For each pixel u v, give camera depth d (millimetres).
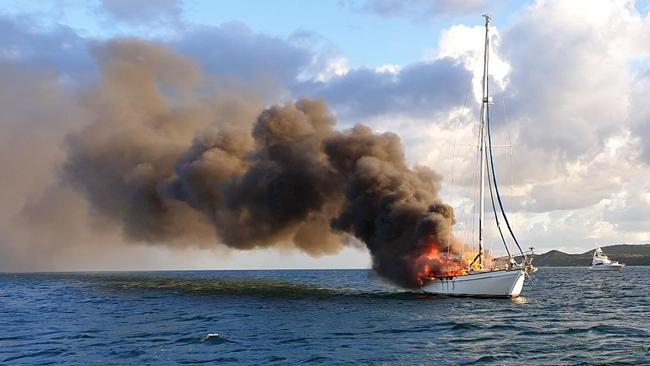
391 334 36281
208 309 55375
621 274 181375
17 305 63906
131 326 42094
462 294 59562
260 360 28297
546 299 66312
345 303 59656
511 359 28000
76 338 36469
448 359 28125
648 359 27672
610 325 40031
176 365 27359
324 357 28844
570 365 26453
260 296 74438
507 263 59875
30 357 30156
